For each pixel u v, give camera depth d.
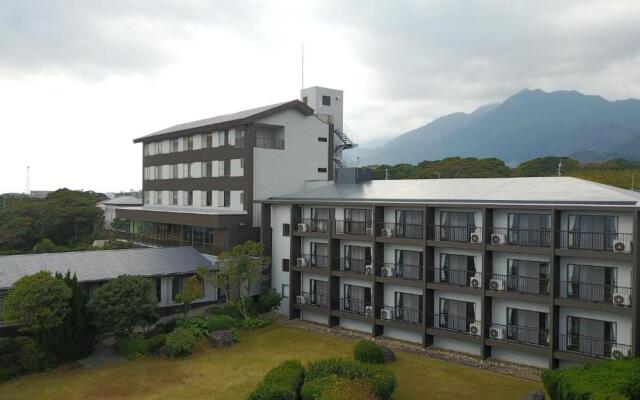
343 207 36.53
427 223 30.92
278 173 46.09
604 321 25.44
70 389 24.77
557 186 30.25
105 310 28.91
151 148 59.38
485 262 28.50
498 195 29.95
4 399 23.62
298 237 38.75
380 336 33.62
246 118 43.97
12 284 30.19
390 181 41.09
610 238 25.16
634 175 61.88
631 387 17.56
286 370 22.62
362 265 34.88
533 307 27.75
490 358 28.94
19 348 27.30
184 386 25.00
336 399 18.31
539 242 27.53
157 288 36.22
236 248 35.94
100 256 36.53
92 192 107.88
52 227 63.59
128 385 25.19
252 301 37.91
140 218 54.28
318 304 37.53
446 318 31.03
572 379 18.36
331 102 62.03
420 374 26.44
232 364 28.19
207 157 49.38
